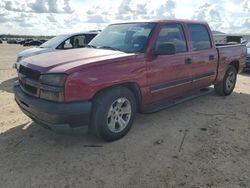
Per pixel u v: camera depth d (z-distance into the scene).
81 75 3.69
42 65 3.90
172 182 3.28
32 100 3.86
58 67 3.77
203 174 3.45
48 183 3.24
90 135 4.51
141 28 4.95
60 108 3.59
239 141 4.40
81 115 3.74
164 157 3.86
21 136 4.48
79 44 10.41
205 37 6.04
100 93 4.00
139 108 4.73
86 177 3.37
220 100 6.80
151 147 4.15
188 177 3.38
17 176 3.38
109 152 3.97
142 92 4.54
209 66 6.12
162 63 4.79
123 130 4.39
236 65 7.42
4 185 3.21
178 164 3.68
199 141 4.38
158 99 4.97
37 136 4.48
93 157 3.83
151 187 3.19
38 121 3.91
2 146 4.13
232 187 3.20
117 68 4.07
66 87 3.60
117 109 4.24
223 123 5.19
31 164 3.64
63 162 3.70
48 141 4.30
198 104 6.41
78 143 4.24
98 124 4.00
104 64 3.95
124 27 5.29
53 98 3.66
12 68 13.29
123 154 3.92
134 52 4.54
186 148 4.14
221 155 3.93
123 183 3.25
